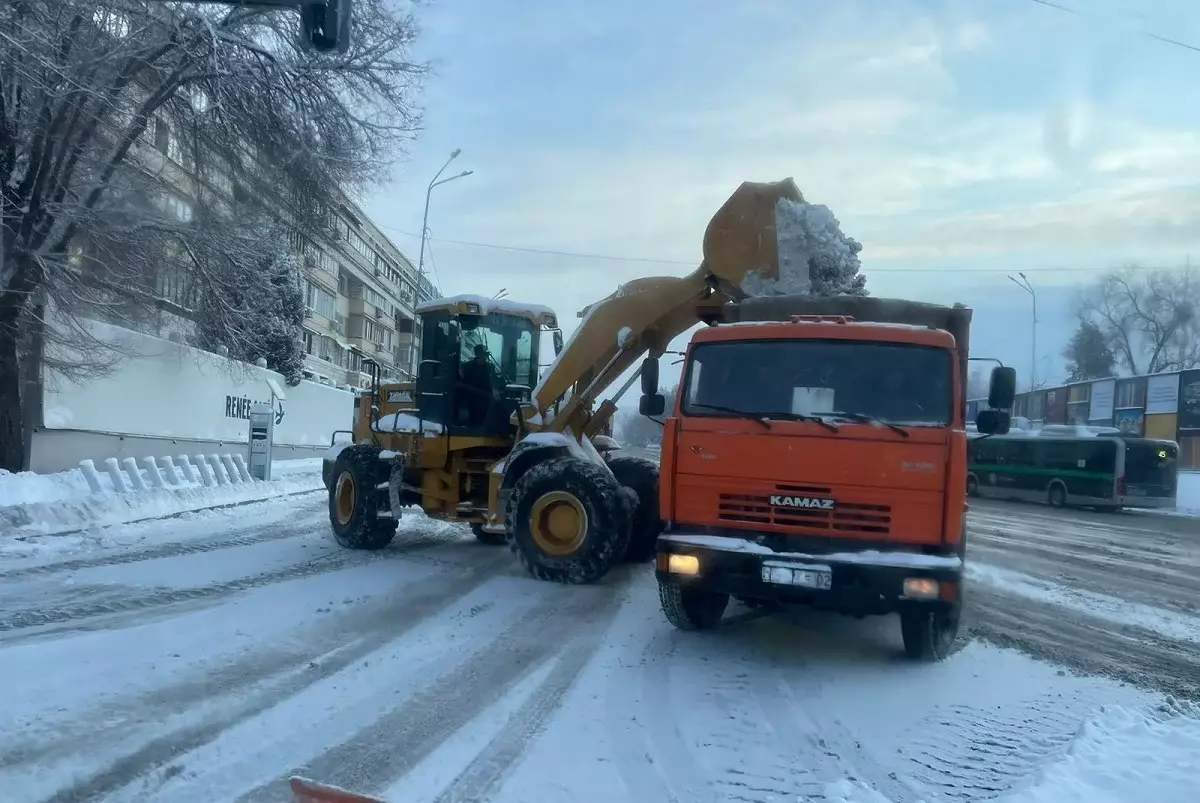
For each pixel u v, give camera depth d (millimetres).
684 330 10109
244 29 15922
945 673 6531
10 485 13883
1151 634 8453
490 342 11555
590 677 6188
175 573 9617
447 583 9469
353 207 19141
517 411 10391
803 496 6352
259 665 6270
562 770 4531
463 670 6305
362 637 7129
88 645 6617
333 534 12461
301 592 8766
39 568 9773
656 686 6016
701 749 4867
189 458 19438
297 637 7066
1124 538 19047
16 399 15547
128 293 16609
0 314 14906
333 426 34188
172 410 21344
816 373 6641
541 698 5699
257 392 26328
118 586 8844
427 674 6188
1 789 4168
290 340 29531
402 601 8516
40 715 5133
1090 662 7168
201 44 14945
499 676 6176
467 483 11258
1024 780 4477
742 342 6844
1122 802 4137
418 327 12047
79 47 13812
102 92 13766
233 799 4129
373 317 58562
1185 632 8602
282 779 4363
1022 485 32562
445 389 11125
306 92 16438
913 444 6223
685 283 9680
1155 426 42906
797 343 6746
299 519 15172
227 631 7160
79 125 14594
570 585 9438
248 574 9688
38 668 6004
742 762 4695
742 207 8906
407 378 14297
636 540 11016
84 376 16750
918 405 6426
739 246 8859
